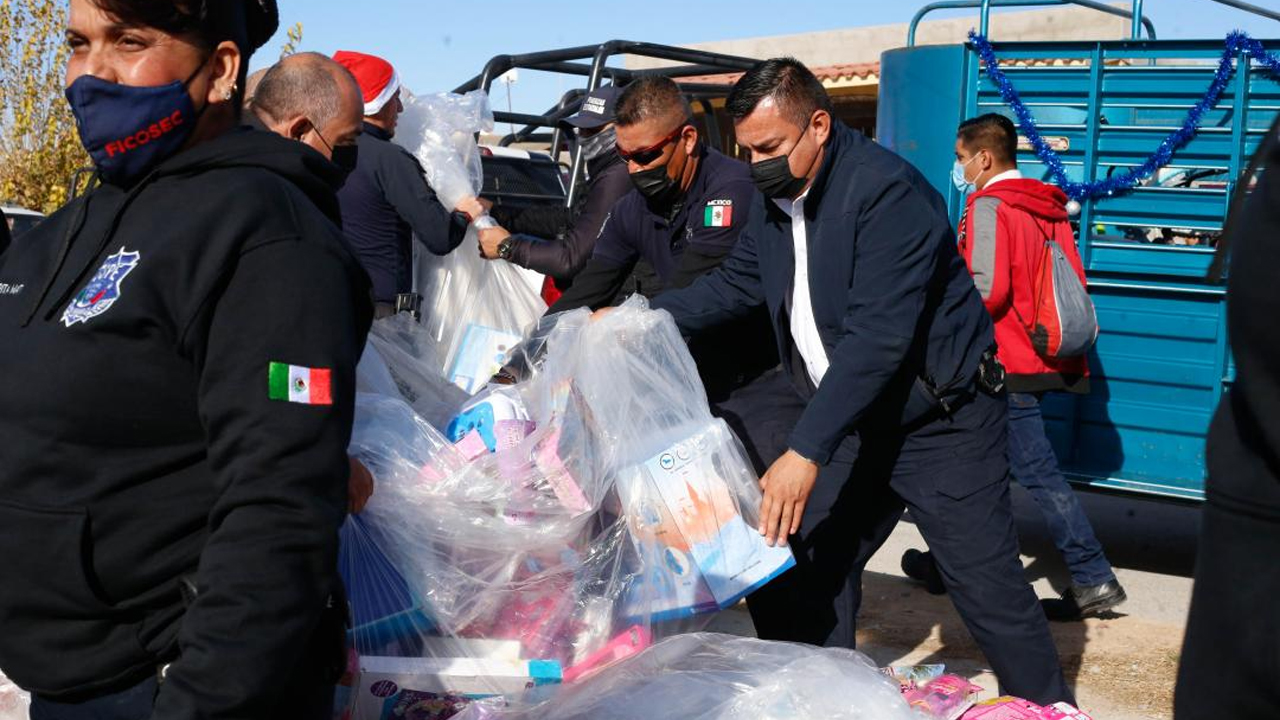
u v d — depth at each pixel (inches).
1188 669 50.3
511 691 98.7
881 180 112.4
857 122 562.9
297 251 59.9
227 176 61.6
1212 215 201.9
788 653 102.3
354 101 126.0
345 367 60.1
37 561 60.3
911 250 111.0
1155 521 253.9
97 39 62.4
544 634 103.4
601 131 171.3
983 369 122.0
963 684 116.6
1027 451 185.8
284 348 58.3
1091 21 475.2
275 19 70.9
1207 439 51.1
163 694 57.5
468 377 165.3
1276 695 46.9
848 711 94.5
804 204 117.5
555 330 115.6
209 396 58.5
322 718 66.7
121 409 59.4
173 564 61.2
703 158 143.6
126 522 60.4
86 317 59.2
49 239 66.1
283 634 57.2
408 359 130.1
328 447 58.9
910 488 124.7
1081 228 211.2
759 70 114.2
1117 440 211.9
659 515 108.0
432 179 174.6
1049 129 212.4
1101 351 211.9
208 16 63.3
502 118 283.1
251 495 57.2
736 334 136.0
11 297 64.6
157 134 62.9
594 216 168.4
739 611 186.2
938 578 197.9
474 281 179.3
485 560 102.2
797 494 109.3
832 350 120.0
